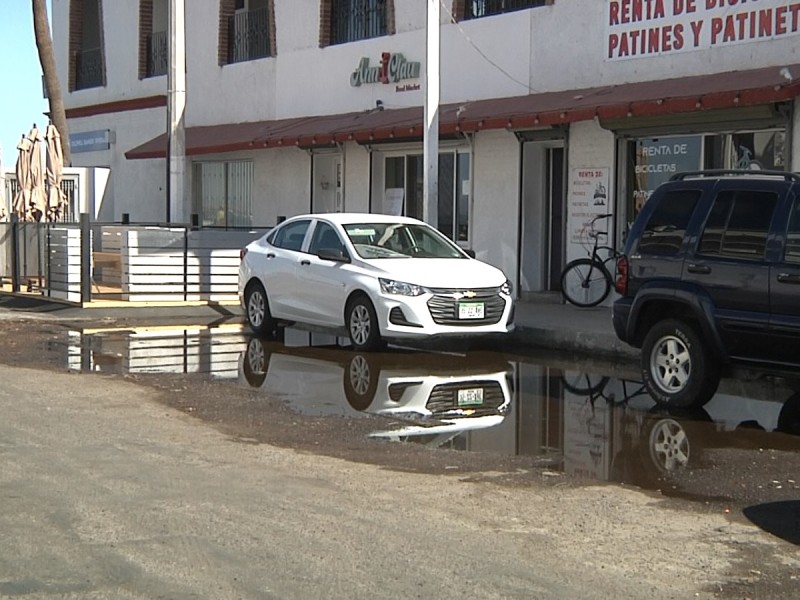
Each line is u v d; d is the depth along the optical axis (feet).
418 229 49.42
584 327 48.85
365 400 35.47
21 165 75.20
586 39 60.03
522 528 21.52
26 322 55.57
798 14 49.96
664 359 34.40
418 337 44.04
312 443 29.01
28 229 65.62
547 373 41.70
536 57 63.00
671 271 33.71
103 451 27.35
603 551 20.16
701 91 49.73
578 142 59.36
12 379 37.96
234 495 23.41
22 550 19.43
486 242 65.62
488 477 25.77
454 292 44.24
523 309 57.77
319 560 19.16
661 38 56.03
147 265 60.64
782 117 48.85
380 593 17.57
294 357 44.83
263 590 17.60
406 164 73.15
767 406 35.29
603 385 39.11
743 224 32.24
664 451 28.91
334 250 47.06
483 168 65.57
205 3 92.43
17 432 29.37
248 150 85.56
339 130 71.15
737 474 26.50
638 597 17.70
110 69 104.53
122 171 102.73
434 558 19.43
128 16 101.40
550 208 63.72
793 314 30.66
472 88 67.31
